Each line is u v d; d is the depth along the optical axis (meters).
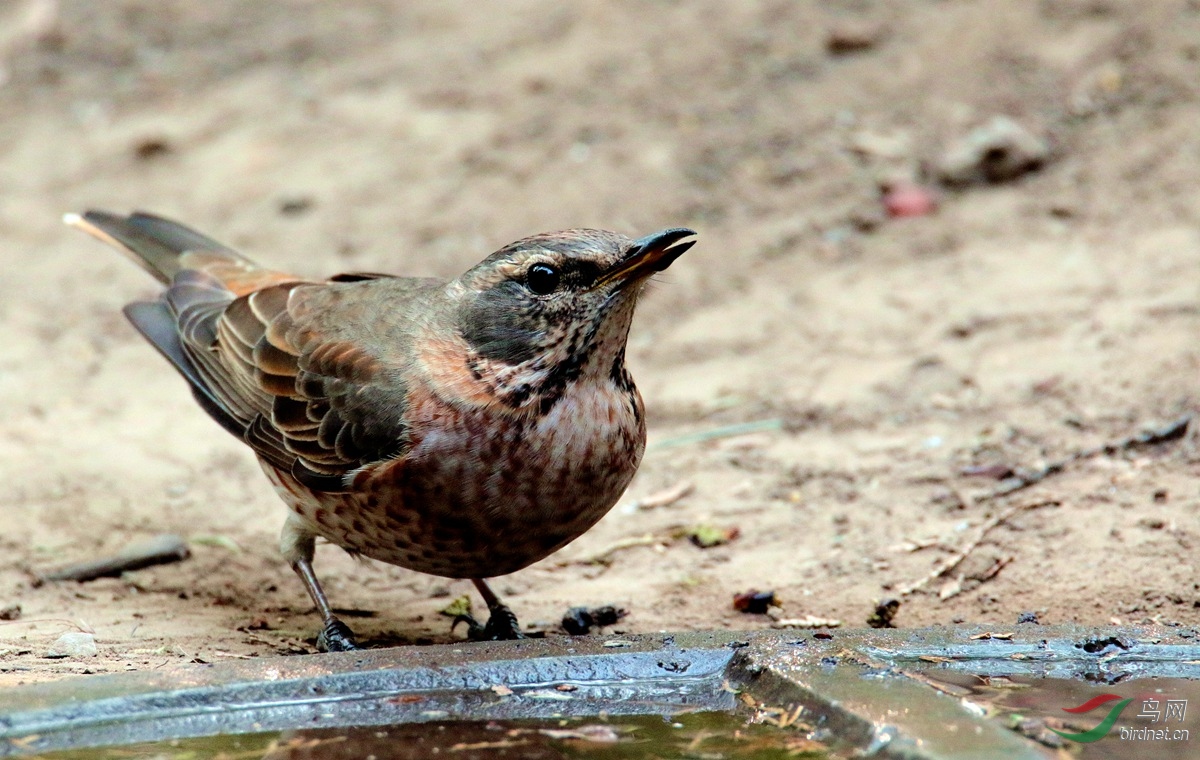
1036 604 9.65
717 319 15.34
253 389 10.19
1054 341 13.52
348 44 22.53
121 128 20.77
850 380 13.75
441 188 18.33
